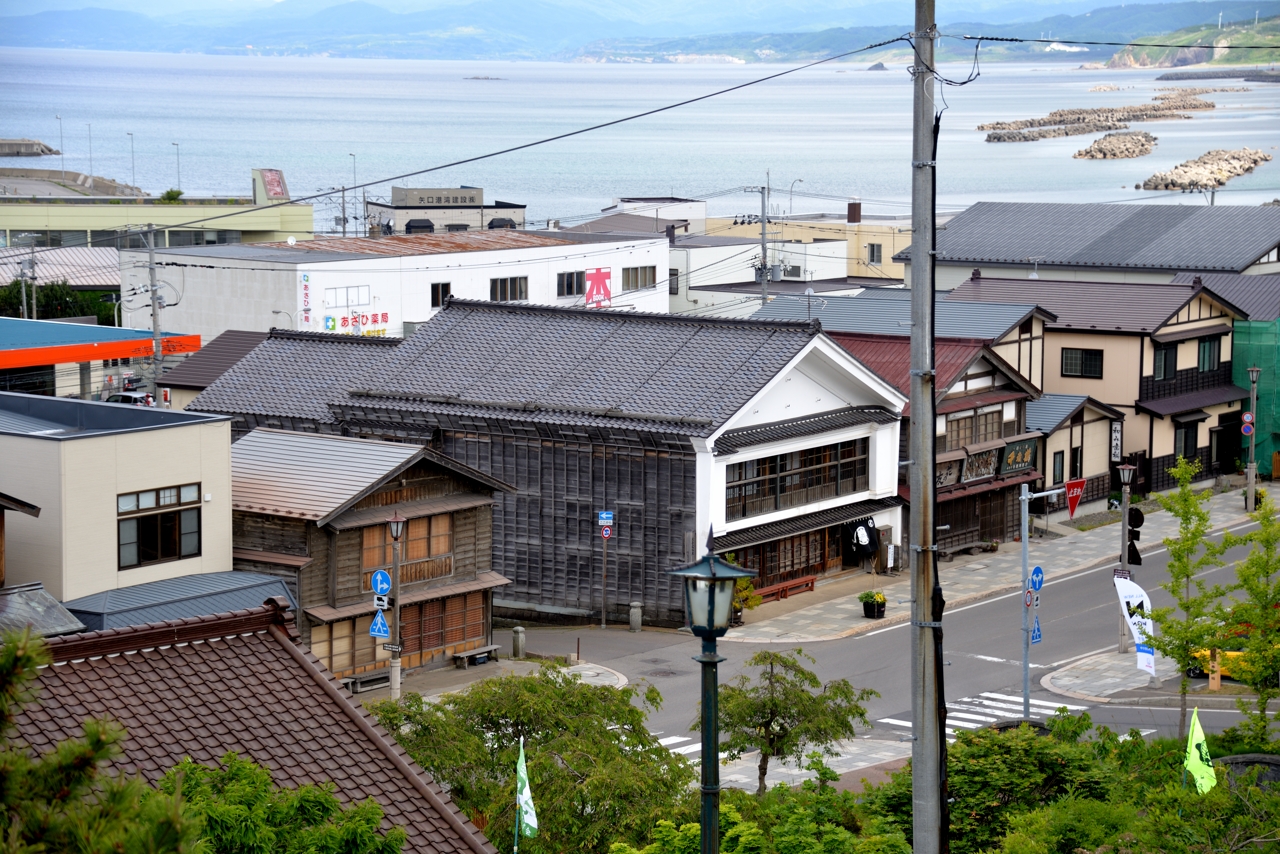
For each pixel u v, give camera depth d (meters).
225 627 21.09
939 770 18.56
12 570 39.09
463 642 46.09
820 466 54.59
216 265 83.25
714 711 15.35
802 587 54.16
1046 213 100.25
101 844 10.38
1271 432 75.38
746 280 109.69
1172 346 71.50
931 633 18.44
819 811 26.34
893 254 115.94
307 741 20.12
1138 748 31.25
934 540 18.45
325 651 42.31
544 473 51.94
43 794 10.84
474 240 95.94
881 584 55.44
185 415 42.06
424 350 57.38
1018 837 22.84
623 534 50.88
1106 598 53.72
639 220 125.06
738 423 50.44
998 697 42.66
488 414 52.19
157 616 38.19
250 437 47.12
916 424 18.34
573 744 26.72
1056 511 65.94
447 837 19.53
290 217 132.88
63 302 101.81
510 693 28.34
